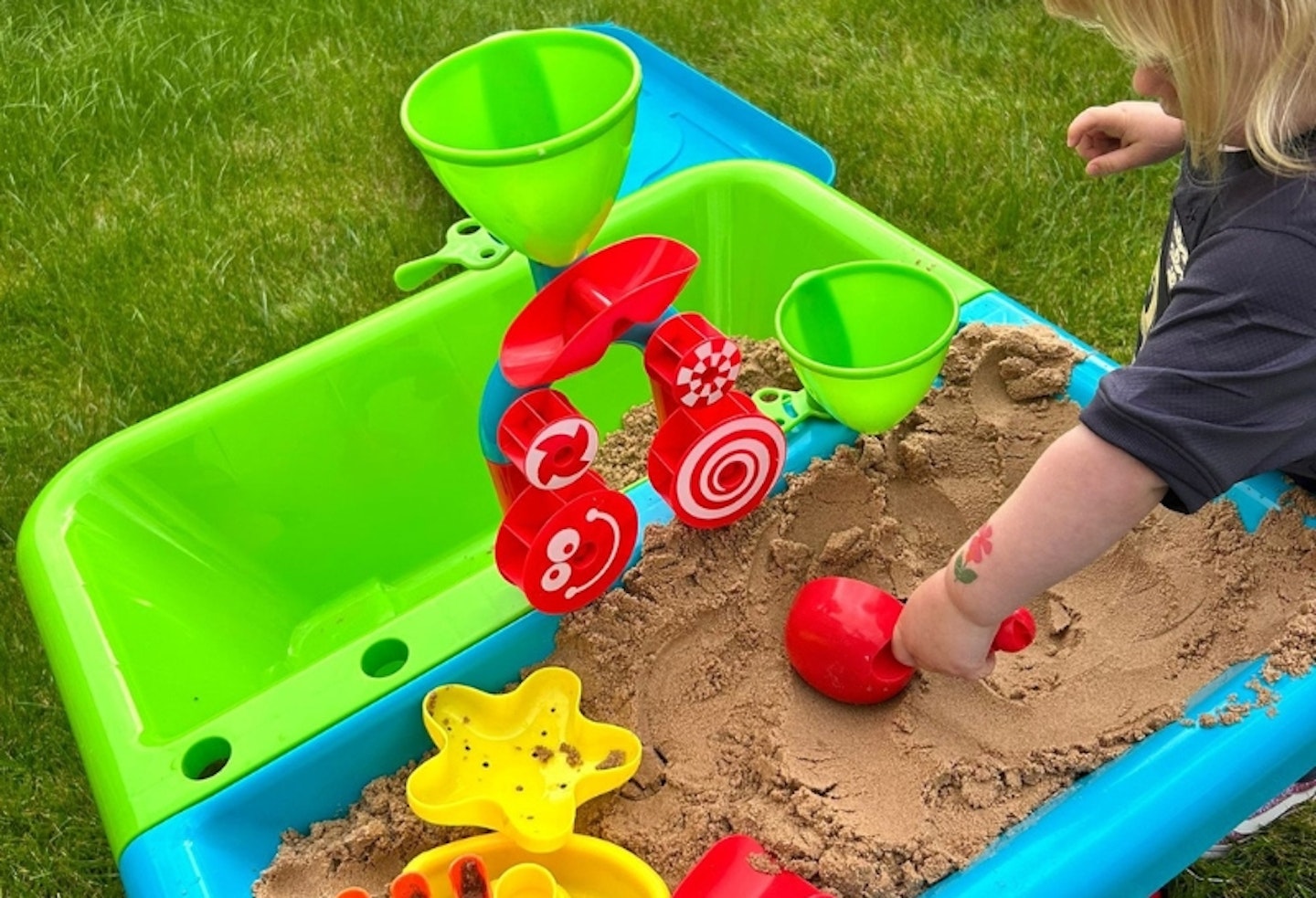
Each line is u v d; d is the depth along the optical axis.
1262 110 0.73
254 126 2.25
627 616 1.07
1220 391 0.78
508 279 1.41
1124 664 1.01
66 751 1.44
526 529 0.96
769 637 1.10
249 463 1.32
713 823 0.97
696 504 1.04
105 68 2.32
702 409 0.99
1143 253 1.90
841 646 1.00
